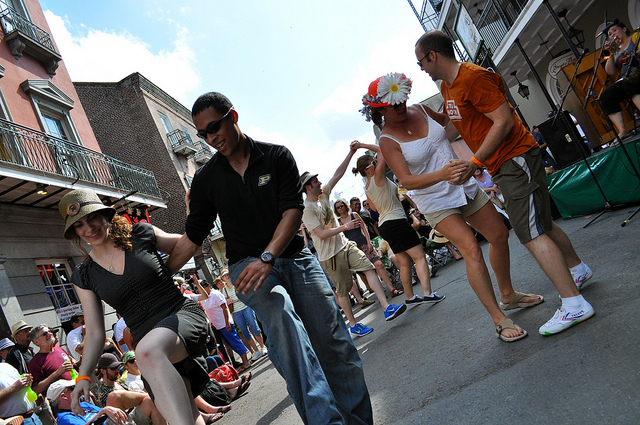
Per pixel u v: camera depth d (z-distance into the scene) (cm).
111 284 242
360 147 521
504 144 282
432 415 228
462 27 1238
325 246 564
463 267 768
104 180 1352
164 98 2602
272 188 225
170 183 2328
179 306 248
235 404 521
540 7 1085
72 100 1409
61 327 1005
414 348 379
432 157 315
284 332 205
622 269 319
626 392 171
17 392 457
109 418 396
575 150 661
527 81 1628
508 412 197
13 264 957
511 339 282
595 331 237
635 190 562
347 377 228
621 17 1130
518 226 280
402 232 538
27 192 1015
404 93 296
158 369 204
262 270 202
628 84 576
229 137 217
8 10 1244
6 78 1158
